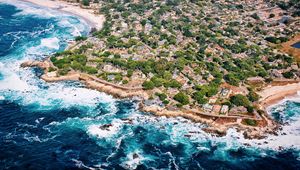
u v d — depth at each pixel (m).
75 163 195.00
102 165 194.75
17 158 195.88
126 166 195.00
